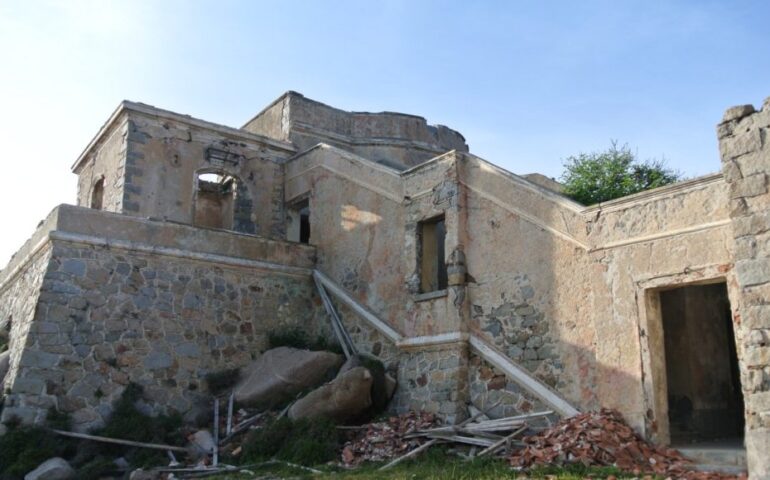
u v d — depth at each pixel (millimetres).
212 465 10688
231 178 17969
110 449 11234
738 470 7469
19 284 14406
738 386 11906
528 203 10805
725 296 12164
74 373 11797
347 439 11109
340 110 19516
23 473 10258
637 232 9156
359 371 11547
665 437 8570
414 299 12398
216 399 12867
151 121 15828
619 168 16312
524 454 8602
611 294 9328
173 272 13602
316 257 15727
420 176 12914
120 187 15266
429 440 10242
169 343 13078
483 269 11398
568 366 9750
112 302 12625
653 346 8820
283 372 12719
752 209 7074
